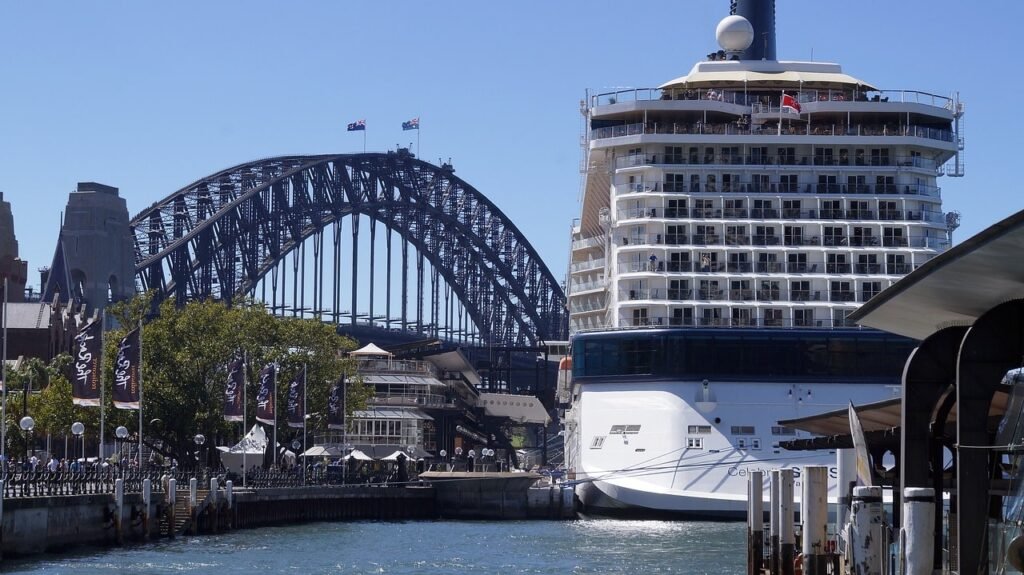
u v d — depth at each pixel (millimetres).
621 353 112188
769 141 119188
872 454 61219
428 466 181500
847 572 50844
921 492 33031
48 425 137000
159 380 134000
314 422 147625
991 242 32219
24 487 76000
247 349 139500
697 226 116062
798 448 62250
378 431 179125
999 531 36031
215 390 136375
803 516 47156
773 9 142625
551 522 131500
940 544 42281
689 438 109625
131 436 136250
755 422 109438
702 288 114062
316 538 103250
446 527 121375
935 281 36438
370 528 119062
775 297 114062
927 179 120188
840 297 114250
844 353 110438
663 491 109375
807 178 119000
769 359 110125
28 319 195250
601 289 133625
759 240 116000
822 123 123062
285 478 129000
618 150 121750
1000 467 40750
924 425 40312
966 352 37156
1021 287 35844
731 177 118625
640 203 117812
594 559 83688
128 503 89250
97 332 81438
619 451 111438
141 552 83438
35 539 73938
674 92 125750
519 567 79562
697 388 110062
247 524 113438
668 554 86188
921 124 123125
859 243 116312
